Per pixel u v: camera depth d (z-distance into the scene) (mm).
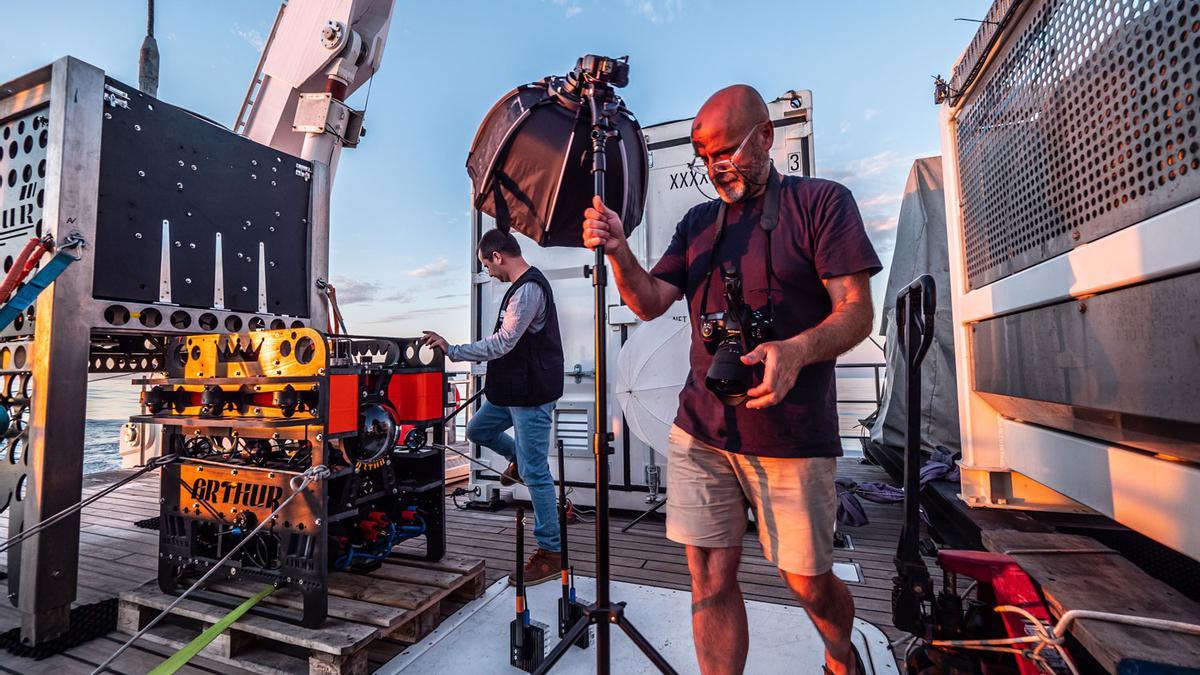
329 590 2014
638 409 3080
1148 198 1344
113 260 2312
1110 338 1505
